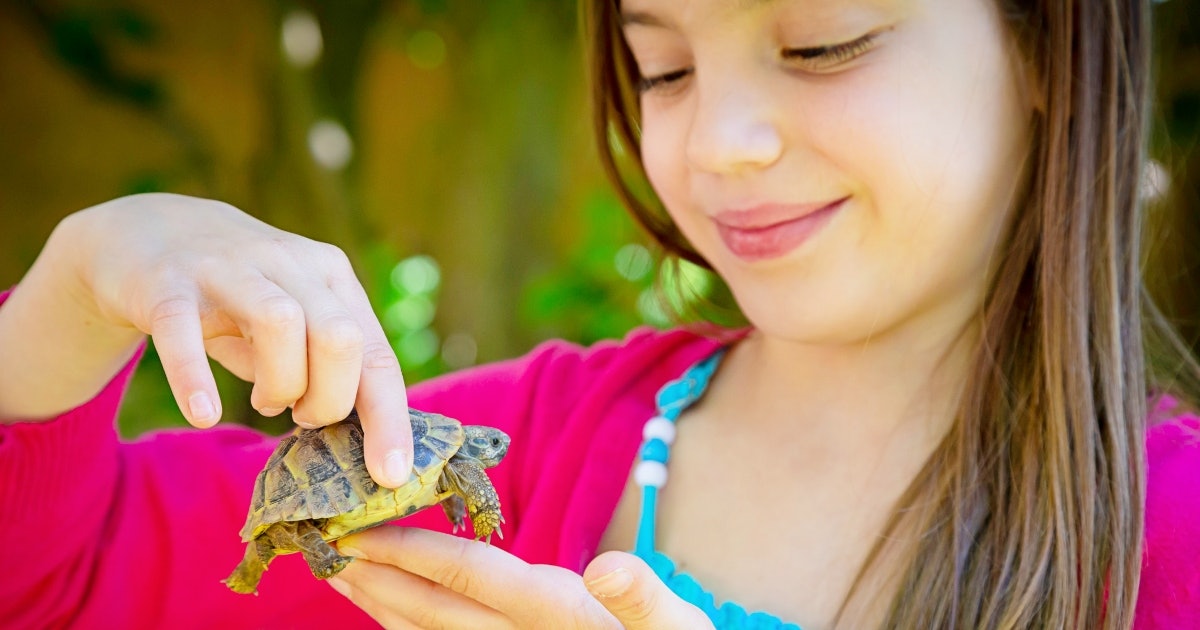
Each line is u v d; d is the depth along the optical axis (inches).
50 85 40.4
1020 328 18.4
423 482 16.2
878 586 17.7
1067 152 17.8
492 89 40.9
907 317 18.4
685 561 18.7
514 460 20.8
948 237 17.7
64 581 18.7
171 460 20.3
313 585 20.1
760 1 17.2
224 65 42.0
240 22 41.9
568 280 39.8
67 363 18.1
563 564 18.8
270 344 15.1
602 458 19.8
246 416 42.9
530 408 21.4
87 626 18.8
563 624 16.1
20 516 18.0
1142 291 19.9
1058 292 17.7
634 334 22.7
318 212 42.9
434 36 41.9
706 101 17.8
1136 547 16.8
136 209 17.6
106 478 19.2
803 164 17.5
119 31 40.5
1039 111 18.2
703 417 20.1
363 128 43.4
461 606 16.7
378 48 42.7
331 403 15.4
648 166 19.5
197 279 16.0
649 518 18.9
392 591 16.7
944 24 17.3
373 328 16.2
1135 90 18.7
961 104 17.4
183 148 41.8
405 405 15.8
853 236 17.7
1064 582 16.9
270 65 42.2
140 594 19.3
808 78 17.4
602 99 21.7
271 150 42.5
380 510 16.1
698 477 19.4
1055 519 17.2
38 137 40.6
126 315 16.5
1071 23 17.7
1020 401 18.0
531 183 41.4
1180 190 30.9
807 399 19.2
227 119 42.3
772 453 19.2
